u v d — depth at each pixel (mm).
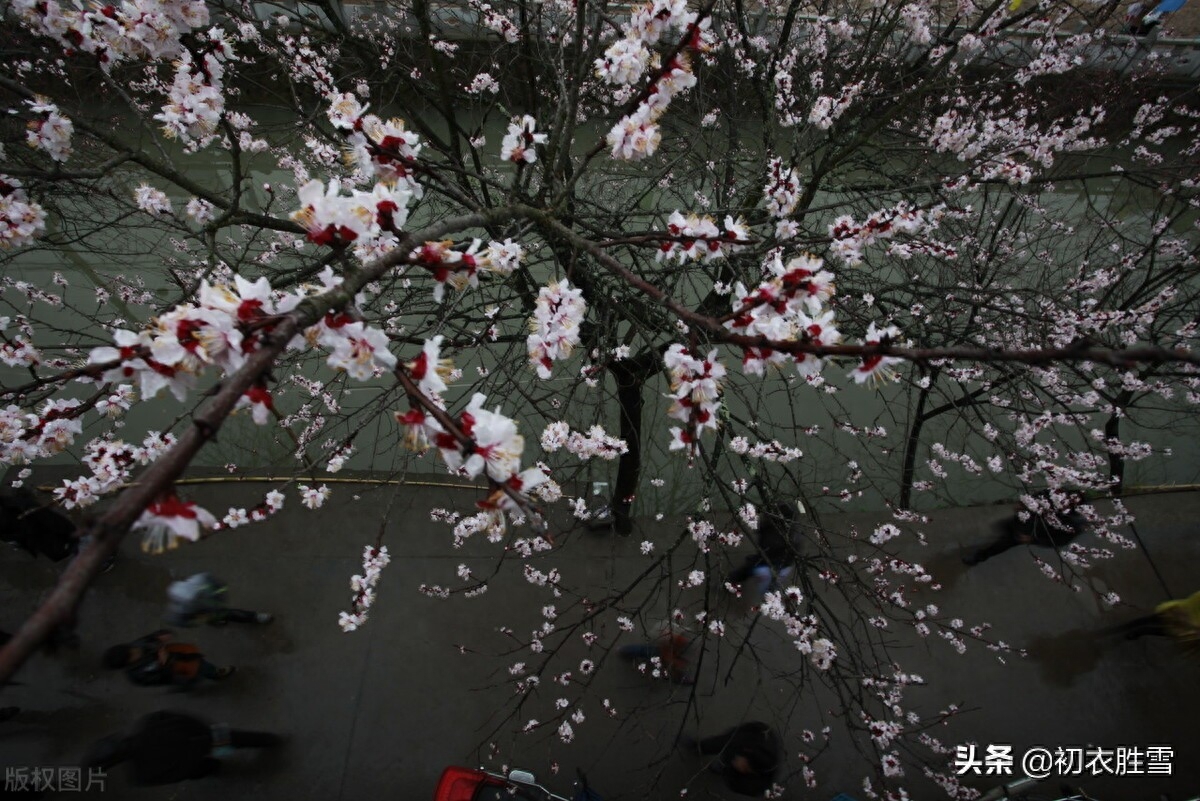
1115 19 7754
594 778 4844
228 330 1359
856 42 5574
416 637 5383
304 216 1560
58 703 4891
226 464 6523
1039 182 4605
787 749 4973
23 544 4703
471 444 1466
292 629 5352
